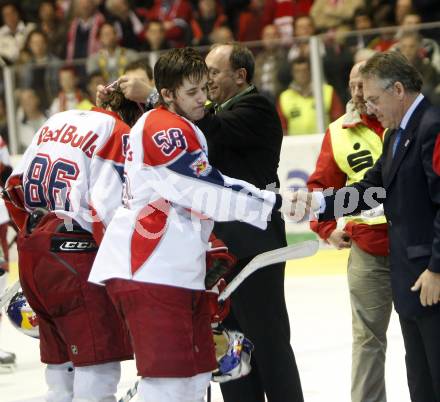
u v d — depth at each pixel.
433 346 11.78
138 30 38.50
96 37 37.44
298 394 13.81
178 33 37.25
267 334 13.75
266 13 36.78
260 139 13.80
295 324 22.11
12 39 40.03
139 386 11.68
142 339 11.49
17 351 21.14
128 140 11.95
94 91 31.36
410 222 11.78
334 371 17.88
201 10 37.47
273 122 13.97
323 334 20.92
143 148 11.60
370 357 14.38
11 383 18.25
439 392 11.84
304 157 30.97
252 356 14.20
